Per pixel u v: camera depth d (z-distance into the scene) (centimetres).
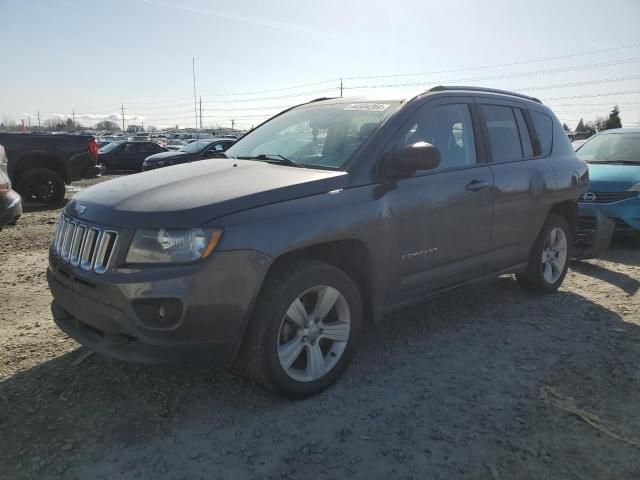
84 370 356
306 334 324
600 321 466
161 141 4875
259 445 282
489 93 471
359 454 276
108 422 298
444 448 282
